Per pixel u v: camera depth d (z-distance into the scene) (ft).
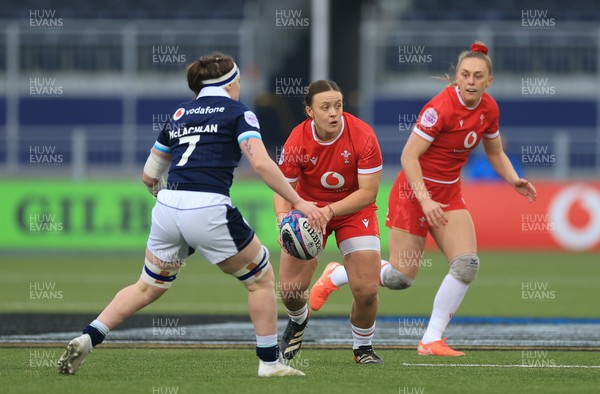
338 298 143.74
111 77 290.97
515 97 284.41
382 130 247.50
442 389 68.69
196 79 70.54
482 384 71.10
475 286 159.84
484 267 191.31
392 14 299.38
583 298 143.64
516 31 282.15
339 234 80.84
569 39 282.77
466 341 98.99
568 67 284.41
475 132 88.02
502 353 89.92
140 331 104.99
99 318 71.26
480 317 121.70
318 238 74.54
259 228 216.74
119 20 307.58
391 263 91.35
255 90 275.39
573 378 74.49
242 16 312.50
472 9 311.47
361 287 79.97
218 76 70.33
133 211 220.84
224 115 68.44
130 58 264.31
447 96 87.40
